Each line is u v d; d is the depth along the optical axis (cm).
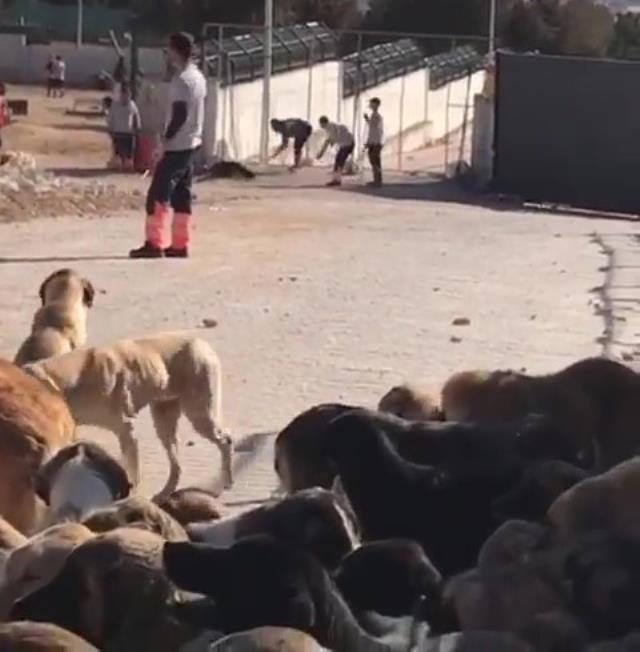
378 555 671
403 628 650
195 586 644
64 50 6856
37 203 2683
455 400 951
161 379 1039
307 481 848
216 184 3619
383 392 1314
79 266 2023
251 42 4431
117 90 3931
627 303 1828
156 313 1667
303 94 4728
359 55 4959
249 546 647
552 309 1775
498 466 808
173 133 2109
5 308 1664
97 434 1120
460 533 792
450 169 4212
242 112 4259
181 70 2109
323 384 1341
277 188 3578
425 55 6150
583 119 3569
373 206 3178
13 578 683
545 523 728
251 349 1484
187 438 1159
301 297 1811
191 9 7488
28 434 847
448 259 2236
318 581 643
